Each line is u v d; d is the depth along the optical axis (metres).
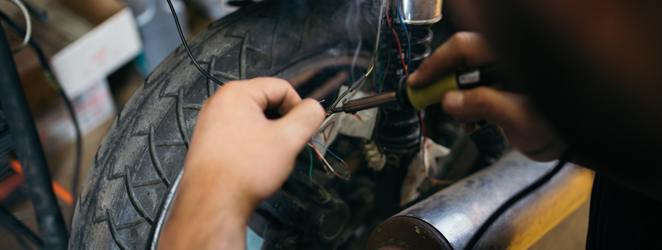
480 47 0.40
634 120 0.35
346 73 0.95
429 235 0.71
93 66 1.57
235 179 0.39
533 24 0.33
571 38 0.33
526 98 0.38
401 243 0.74
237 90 0.45
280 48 0.86
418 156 0.91
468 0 0.38
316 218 0.83
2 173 1.30
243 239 0.39
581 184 0.91
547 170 0.89
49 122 1.55
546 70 0.35
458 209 0.76
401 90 0.47
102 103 1.72
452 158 1.17
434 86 0.44
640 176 0.40
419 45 0.75
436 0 0.59
